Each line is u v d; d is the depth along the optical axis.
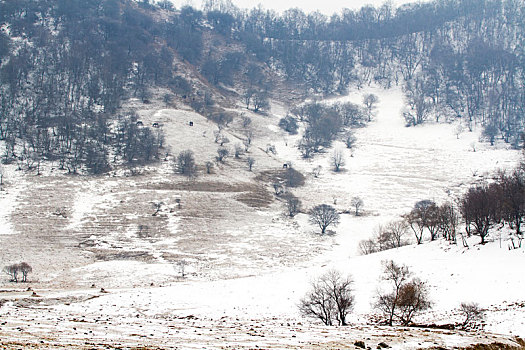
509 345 29.50
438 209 94.19
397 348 24.28
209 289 67.62
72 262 97.81
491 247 68.81
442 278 60.50
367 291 59.94
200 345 22.08
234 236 123.00
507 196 80.00
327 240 122.88
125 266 96.25
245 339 25.48
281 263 102.50
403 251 78.69
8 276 84.56
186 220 130.88
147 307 56.97
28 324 27.47
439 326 41.44
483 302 49.09
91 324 30.78
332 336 28.19
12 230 114.69
